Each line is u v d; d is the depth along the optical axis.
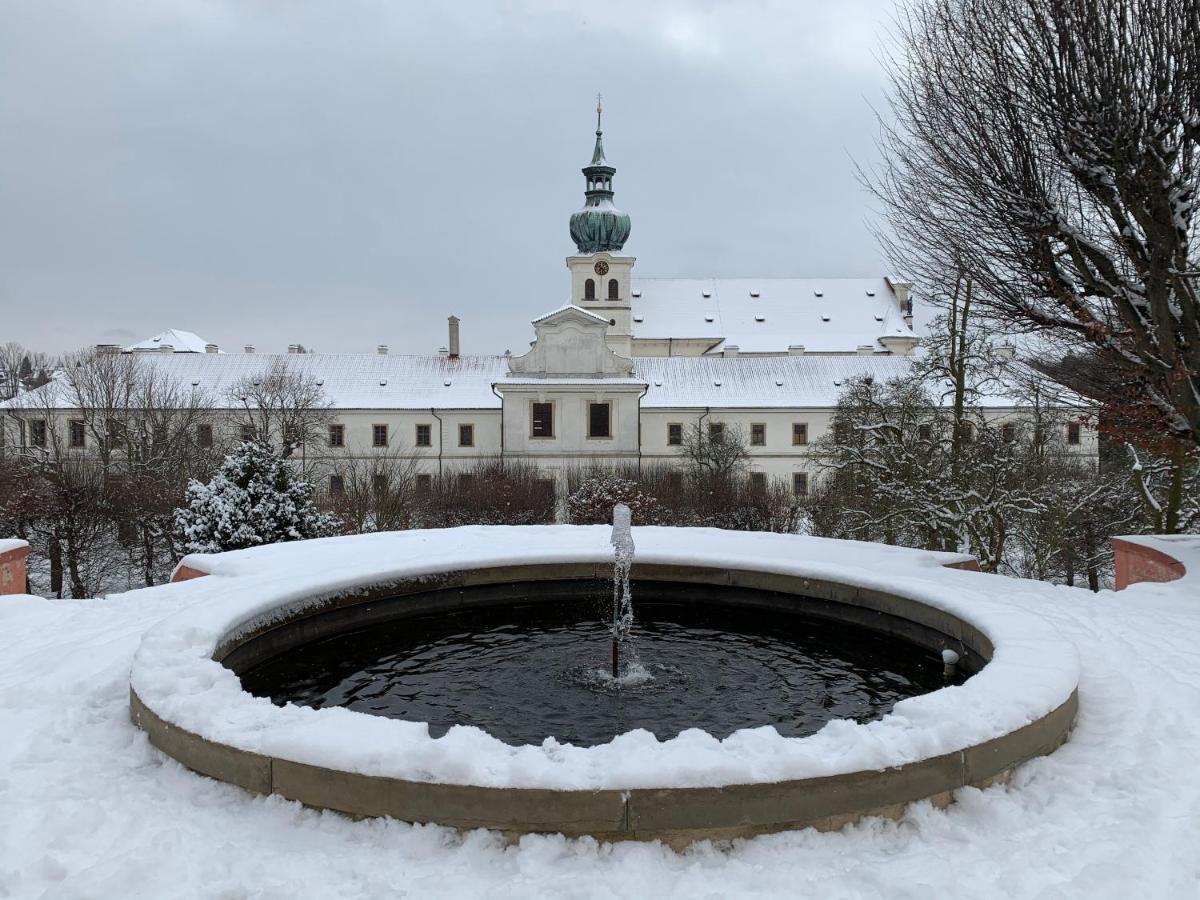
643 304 67.19
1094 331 12.34
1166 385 12.02
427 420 51.59
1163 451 13.52
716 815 4.78
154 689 6.26
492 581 11.78
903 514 25.11
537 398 49.06
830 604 10.78
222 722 5.62
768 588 11.37
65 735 6.24
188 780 5.47
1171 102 10.54
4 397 58.19
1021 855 4.62
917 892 4.26
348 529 34.72
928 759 5.09
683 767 4.83
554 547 13.05
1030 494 23.88
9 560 12.32
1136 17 10.57
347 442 51.47
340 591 10.27
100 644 8.43
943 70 12.84
